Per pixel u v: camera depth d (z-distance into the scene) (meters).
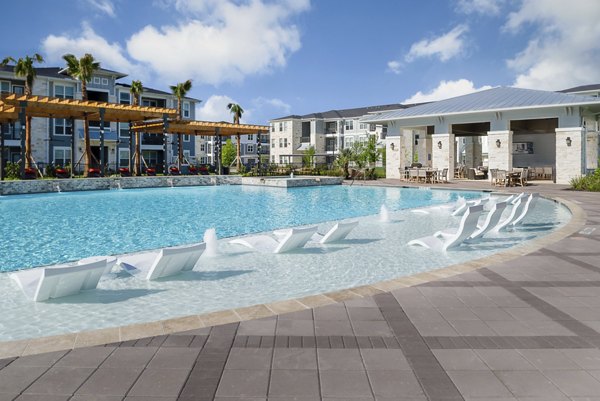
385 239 10.04
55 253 9.23
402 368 3.25
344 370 3.22
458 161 46.88
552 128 33.00
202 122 34.72
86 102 25.70
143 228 12.41
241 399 2.80
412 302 4.89
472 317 4.39
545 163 33.75
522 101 27.92
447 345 3.69
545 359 3.39
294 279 6.78
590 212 12.86
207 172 36.34
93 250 9.52
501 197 19.66
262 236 9.56
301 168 43.00
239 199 20.77
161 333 3.95
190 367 3.27
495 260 6.91
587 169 27.19
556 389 2.92
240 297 5.89
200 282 6.58
